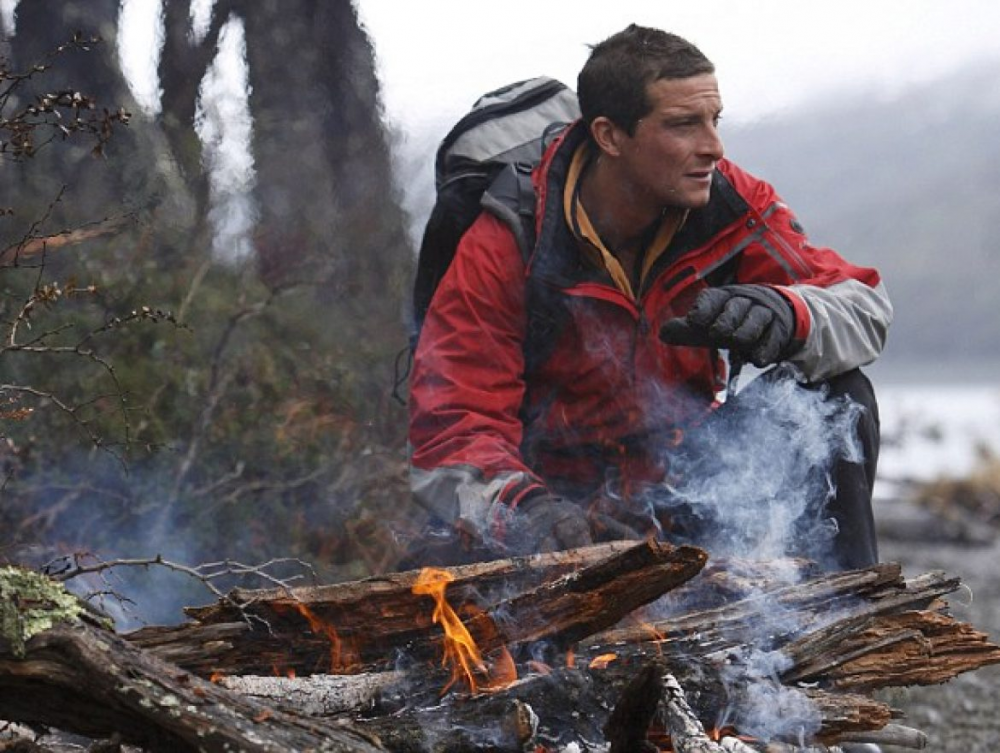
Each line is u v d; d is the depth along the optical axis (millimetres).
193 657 2479
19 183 5516
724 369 3740
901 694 4852
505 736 2342
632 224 3486
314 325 5793
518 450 3447
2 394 3309
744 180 3590
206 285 5461
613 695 2445
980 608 7473
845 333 3346
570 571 2629
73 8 6480
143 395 4785
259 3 6902
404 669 2570
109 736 2129
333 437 5262
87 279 4895
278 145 6727
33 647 2090
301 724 2070
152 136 6223
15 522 4281
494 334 3475
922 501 11609
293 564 4793
